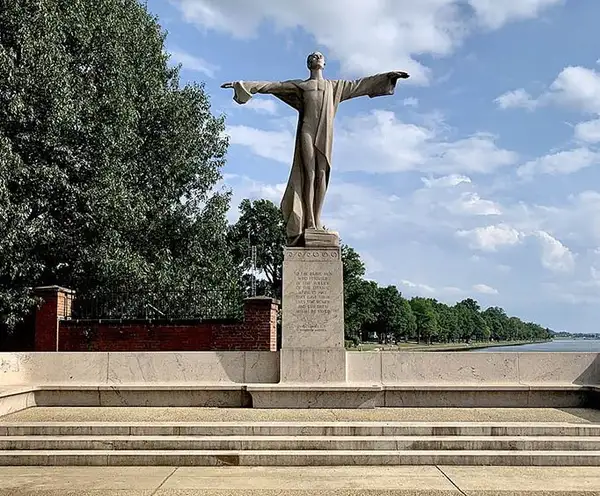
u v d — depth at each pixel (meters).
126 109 23.34
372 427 10.38
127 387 12.88
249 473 9.16
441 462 9.70
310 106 13.99
